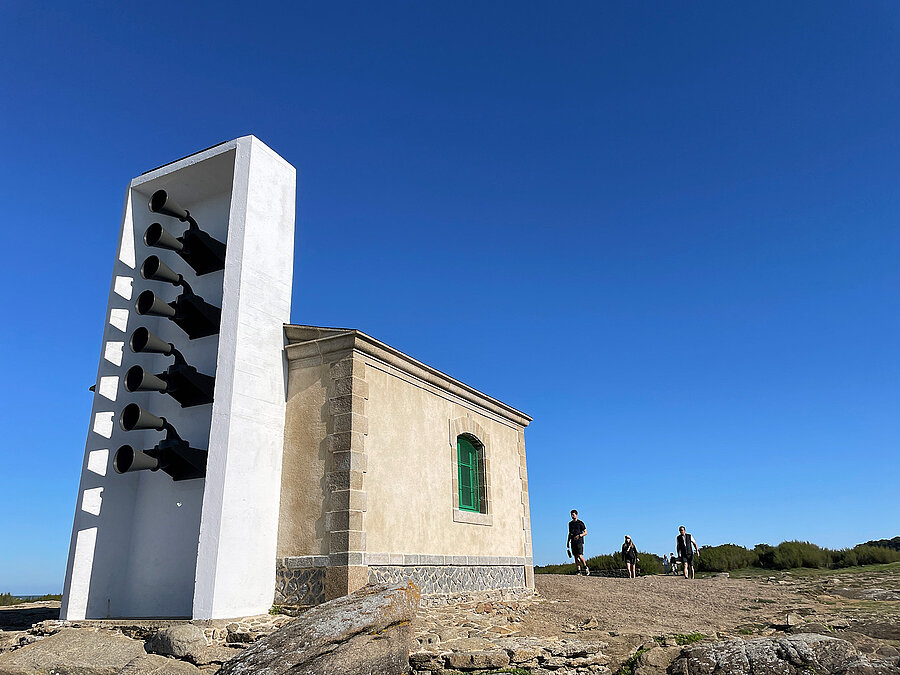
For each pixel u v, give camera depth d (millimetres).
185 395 11336
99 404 11320
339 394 10422
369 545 9969
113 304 11953
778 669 7727
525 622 10680
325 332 10781
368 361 10812
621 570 21453
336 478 9977
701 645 8500
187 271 12594
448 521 12289
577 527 19266
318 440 10398
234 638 8492
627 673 8328
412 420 11734
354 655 6695
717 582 16156
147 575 10969
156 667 7691
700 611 11906
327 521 9867
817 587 14906
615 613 11617
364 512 9992
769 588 14891
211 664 8031
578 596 13797
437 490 12117
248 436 10094
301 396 10828
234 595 9336
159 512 11266
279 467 10555
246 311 10602
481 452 14250
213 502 9516
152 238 11352
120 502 11320
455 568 12195
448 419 12977
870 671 7613
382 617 7219
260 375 10570
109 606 10781
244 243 10875
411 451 11523
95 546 10805
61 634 8664
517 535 14875
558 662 8219
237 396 10062
